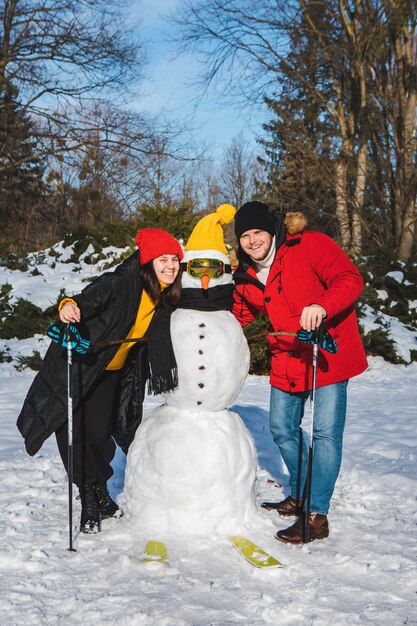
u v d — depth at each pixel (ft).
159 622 8.00
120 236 49.11
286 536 10.78
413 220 66.80
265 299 11.62
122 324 10.87
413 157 69.41
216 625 8.00
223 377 10.86
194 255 11.00
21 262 47.83
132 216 77.46
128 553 10.21
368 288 43.37
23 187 100.32
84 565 9.80
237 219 11.44
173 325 10.84
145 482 10.93
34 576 9.38
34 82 63.10
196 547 10.37
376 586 9.32
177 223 41.93
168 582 9.22
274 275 11.44
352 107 74.28
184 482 10.68
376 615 8.39
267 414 21.52
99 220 91.50
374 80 73.05
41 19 62.18
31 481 14.24
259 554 10.04
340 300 10.50
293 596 8.93
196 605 8.50
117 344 10.87
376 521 12.10
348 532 11.44
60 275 44.16
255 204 11.44
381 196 72.38
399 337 39.32
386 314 44.11
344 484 14.47
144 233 10.83
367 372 35.73
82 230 49.49
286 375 11.85
